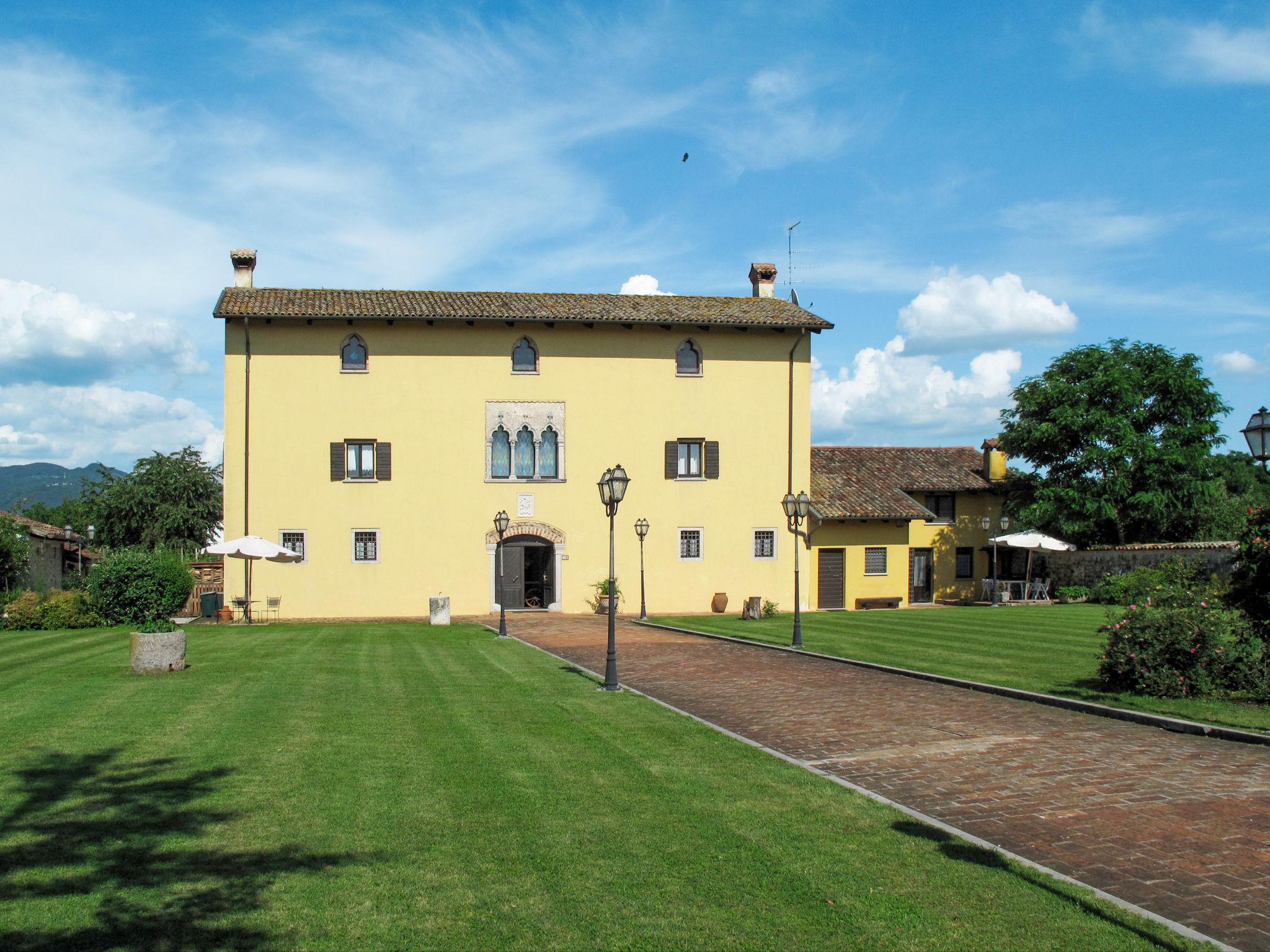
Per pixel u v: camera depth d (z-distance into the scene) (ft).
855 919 20.21
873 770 33.68
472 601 109.81
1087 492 132.77
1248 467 193.36
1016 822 27.53
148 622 88.33
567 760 33.27
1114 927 19.83
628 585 113.50
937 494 136.87
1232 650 44.93
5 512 113.70
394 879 22.15
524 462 111.96
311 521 106.83
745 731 40.52
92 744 34.27
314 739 35.63
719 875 22.65
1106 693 46.75
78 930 19.20
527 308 111.96
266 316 104.37
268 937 19.15
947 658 62.13
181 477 175.63
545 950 18.76
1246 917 20.68
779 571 117.60
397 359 108.99
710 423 116.06
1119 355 139.95
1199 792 30.42
